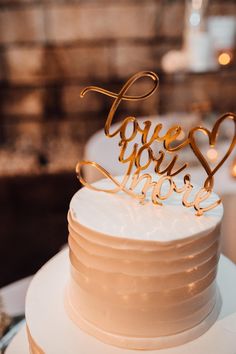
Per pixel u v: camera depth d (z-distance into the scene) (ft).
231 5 7.71
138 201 2.47
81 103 8.57
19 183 8.64
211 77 8.21
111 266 2.10
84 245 2.17
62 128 8.81
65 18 7.93
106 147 5.82
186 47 6.99
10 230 8.99
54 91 8.48
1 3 7.80
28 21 7.94
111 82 8.43
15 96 8.50
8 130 8.80
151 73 2.48
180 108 8.49
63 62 8.26
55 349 2.25
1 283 7.79
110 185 2.68
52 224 9.01
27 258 8.46
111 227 2.13
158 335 2.25
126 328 2.24
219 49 6.77
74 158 8.27
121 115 8.61
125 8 7.83
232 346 2.25
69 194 8.79
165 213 2.31
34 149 8.59
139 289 2.12
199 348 2.24
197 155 2.33
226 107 8.49
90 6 7.83
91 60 8.25
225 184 4.71
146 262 2.05
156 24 7.93
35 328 2.39
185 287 2.16
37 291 2.70
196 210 2.33
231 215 4.54
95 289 2.22
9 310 3.63
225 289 2.68
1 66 8.27
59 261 3.03
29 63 8.25
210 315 2.43
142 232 2.08
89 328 2.33
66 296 2.61
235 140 2.31
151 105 8.51
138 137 5.95
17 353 2.70
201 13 7.20
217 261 2.34
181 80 8.22
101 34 8.04
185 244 2.05
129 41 8.09
